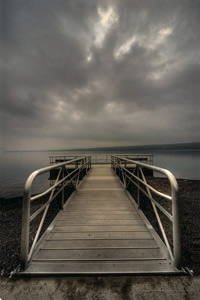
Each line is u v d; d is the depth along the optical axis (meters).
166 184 11.14
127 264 1.40
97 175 7.03
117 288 1.10
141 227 2.16
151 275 1.26
